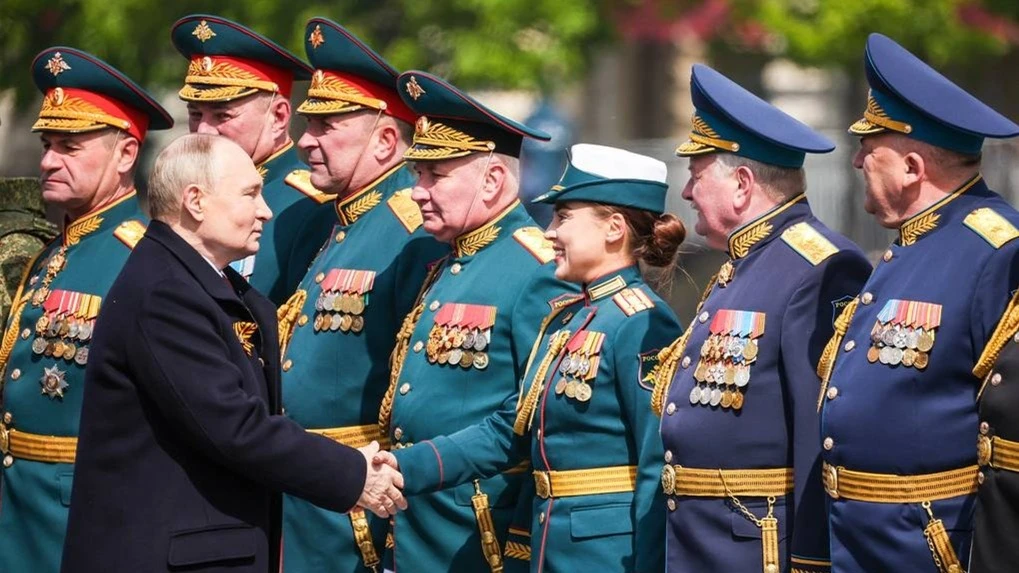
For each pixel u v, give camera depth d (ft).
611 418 42.73
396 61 113.39
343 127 50.85
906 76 37.88
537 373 44.14
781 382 39.50
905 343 36.76
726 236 41.70
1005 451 34.71
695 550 40.06
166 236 39.91
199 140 40.52
